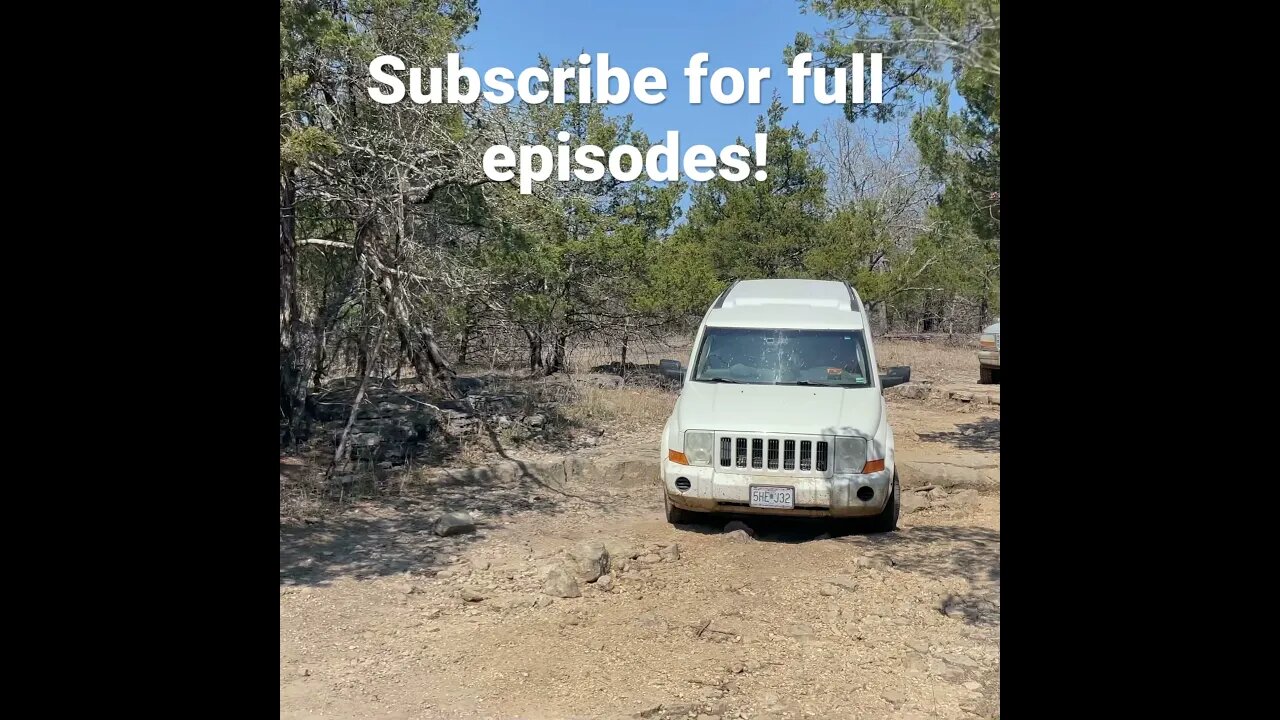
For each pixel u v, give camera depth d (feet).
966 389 47.93
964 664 14.29
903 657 14.71
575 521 24.29
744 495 21.57
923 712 12.66
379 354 33.94
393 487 27.32
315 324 31.83
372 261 29.01
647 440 35.68
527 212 35.53
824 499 21.33
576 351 57.77
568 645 15.30
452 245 33.78
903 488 28.27
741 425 21.81
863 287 59.00
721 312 26.45
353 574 19.24
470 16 34.58
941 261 54.85
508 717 12.53
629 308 51.37
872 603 17.25
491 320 45.34
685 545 21.31
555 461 30.14
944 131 20.39
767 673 14.14
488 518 24.38
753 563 19.72
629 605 17.30
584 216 46.55
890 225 80.33
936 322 87.71
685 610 16.98
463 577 19.08
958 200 24.39
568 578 18.03
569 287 48.96
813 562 19.77
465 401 34.42
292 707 12.73
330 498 25.59
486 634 15.83
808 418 21.91
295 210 30.89
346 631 15.96
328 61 27.27
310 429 32.40
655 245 53.88
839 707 12.87
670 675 14.03
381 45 28.81
